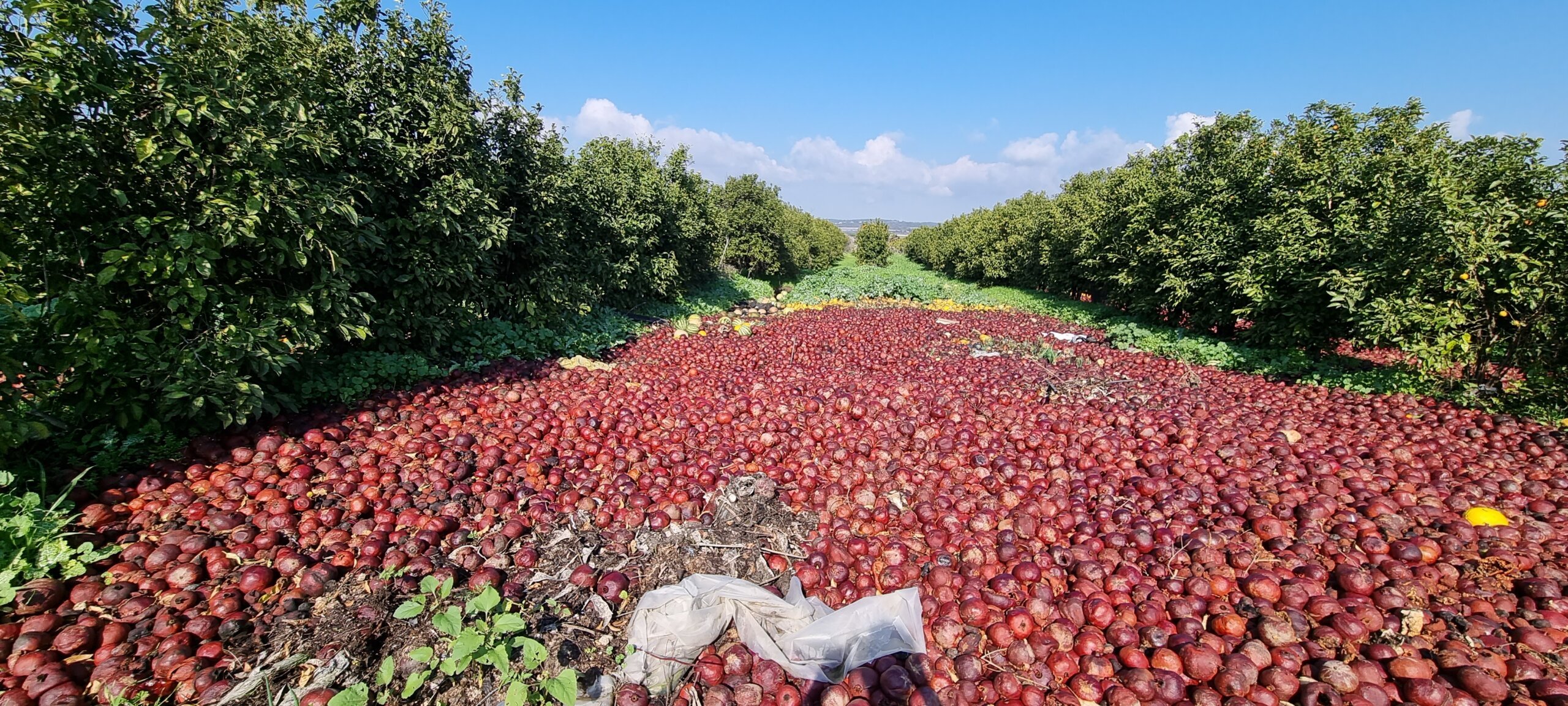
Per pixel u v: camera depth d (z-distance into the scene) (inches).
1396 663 134.4
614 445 252.4
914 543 191.2
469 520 191.2
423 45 363.3
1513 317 353.7
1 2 169.9
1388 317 366.0
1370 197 450.6
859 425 286.0
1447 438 287.9
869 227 2714.1
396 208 330.6
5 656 120.6
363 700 104.3
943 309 1039.0
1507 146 411.5
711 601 143.9
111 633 128.6
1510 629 145.8
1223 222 593.0
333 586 154.9
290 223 231.8
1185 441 277.1
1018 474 232.8
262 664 127.3
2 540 136.7
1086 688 135.0
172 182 210.2
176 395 190.5
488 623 136.2
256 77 232.2
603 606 152.5
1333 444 275.1
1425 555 175.8
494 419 275.6
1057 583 169.6
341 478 205.3
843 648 139.2
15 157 166.6
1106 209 881.5
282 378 249.0
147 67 197.9
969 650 145.9
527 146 442.0
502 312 448.5
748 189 1409.9
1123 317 840.9
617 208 668.7
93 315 186.7
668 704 129.5
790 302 1116.5
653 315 719.7
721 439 260.4
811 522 201.6
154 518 170.2
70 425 187.6
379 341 319.9
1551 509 209.6
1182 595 166.4
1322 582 166.9
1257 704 128.3
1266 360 488.7
